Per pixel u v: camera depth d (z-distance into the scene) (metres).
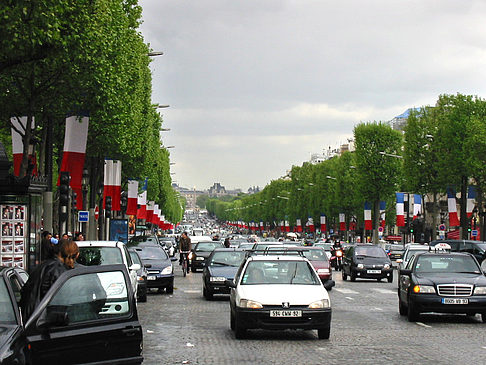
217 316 25.78
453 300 23.16
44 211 36.53
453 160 75.25
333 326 22.72
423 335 20.59
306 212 165.25
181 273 57.28
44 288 11.66
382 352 17.27
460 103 76.25
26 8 20.88
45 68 31.38
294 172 184.62
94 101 38.72
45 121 41.59
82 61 32.12
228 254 34.66
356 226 136.88
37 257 30.66
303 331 21.25
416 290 23.50
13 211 29.56
